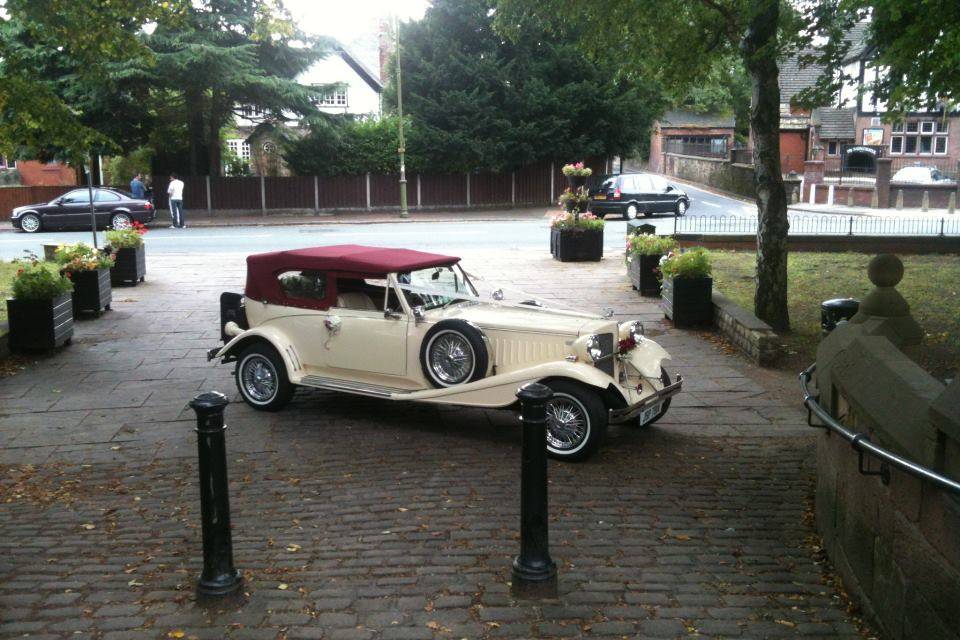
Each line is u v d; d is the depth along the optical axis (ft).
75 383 32.07
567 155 130.00
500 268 61.57
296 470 22.41
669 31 42.14
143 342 38.96
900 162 163.43
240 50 102.99
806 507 19.98
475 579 15.28
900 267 21.56
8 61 38.81
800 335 40.32
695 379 32.91
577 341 23.16
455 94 123.65
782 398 30.35
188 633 13.19
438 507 19.43
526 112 126.31
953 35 25.30
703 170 170.71
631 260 53.47
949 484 10.33
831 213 121.80
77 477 22.27
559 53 124.98
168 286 54.49
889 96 32.96
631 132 130.11
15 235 89.61
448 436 25.44
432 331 24.79
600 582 15.30
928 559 11.69
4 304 47.01
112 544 17.37
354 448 24.30
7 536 17.93
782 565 16.46
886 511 13.28
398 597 14.51
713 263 63.93
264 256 28.07
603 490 20.86
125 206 96.02
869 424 13.64
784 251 40.86
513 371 23.91
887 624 13.15
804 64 37.09
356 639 12.98
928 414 11.09
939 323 41.55
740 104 192.54
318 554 16.62
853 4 27.09
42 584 15.11
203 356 36.32
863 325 17.31
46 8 38.09
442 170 129.18
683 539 17.71
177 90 108.17
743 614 14.16
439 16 127.54
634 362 24.75
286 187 122.83
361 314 26.43
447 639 12.99
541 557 14.55
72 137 39.96
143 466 23.13
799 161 170.09
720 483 21.65
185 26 44.19
